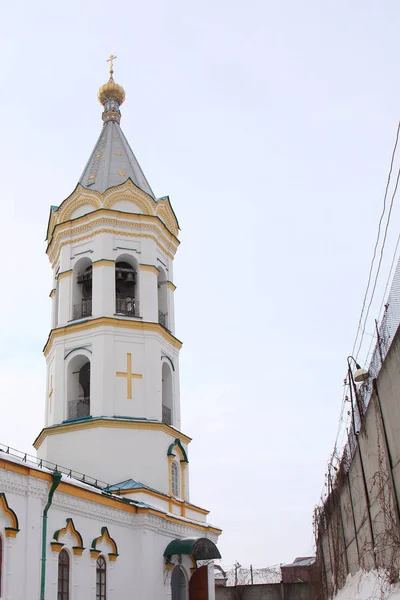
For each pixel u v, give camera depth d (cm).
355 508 2673
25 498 2431
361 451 2391
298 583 5056
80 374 3803
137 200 4009
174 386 3906
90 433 3472
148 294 3831
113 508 2992
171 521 3372
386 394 1889
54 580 2519
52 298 3988
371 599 2105
